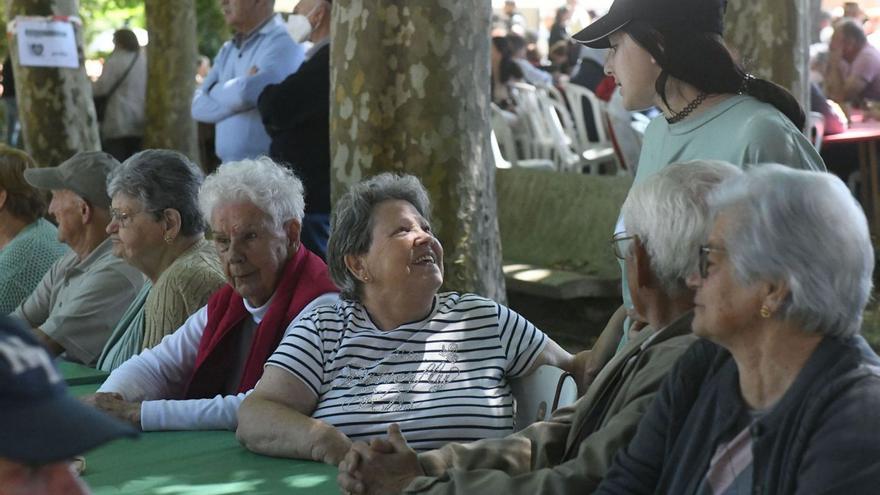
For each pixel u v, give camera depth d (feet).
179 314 16.24
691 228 10.10
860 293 8.70
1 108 59.26
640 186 10.53
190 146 48.49
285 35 26.53
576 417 11.40
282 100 23.13
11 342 5.30
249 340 15.26
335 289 14.83
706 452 9.20
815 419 8.49
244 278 14.65
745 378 9.06
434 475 11.52
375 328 13.41
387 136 19.44
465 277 19.83
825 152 39.40
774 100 12.77
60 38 33.83
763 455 8.73
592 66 41.98
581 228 31.83
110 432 5.34
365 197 13.39
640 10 12.69
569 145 41.70
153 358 15.64
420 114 19.33
